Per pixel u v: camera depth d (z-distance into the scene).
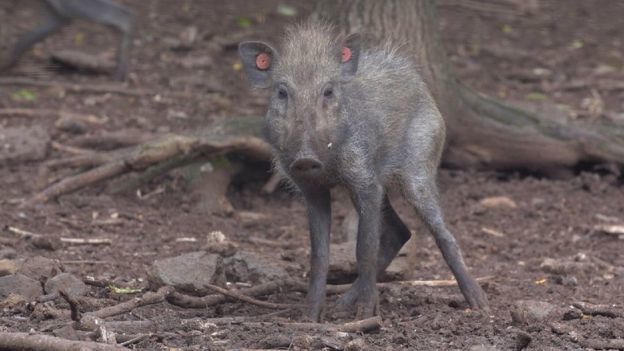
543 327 9.13
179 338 8.55
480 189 14.72
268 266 10.60
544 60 21.23
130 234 12.57
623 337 9.00
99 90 18.23
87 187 13.68
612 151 15.13
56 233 12.33
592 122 16.44
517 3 24.88
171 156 13.51
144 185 14.30
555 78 20.14
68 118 16.23
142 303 9.23
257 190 14.68
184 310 9.59
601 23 23.88
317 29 10.15
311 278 9.64
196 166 14.16
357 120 9.60
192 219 13.31
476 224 13.59
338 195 14.13
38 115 16.86
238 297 9.66
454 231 13.28
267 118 9.39
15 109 17.02
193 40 21.12
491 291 10.77
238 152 14.04
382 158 10.10
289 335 8.62
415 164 10.31
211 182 13.99
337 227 13.35
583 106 18.38
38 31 18.64
